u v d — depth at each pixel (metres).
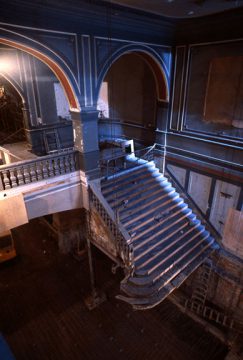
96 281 11.29
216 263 9.76
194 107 9.63
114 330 9.18
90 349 8.55
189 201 10.72
